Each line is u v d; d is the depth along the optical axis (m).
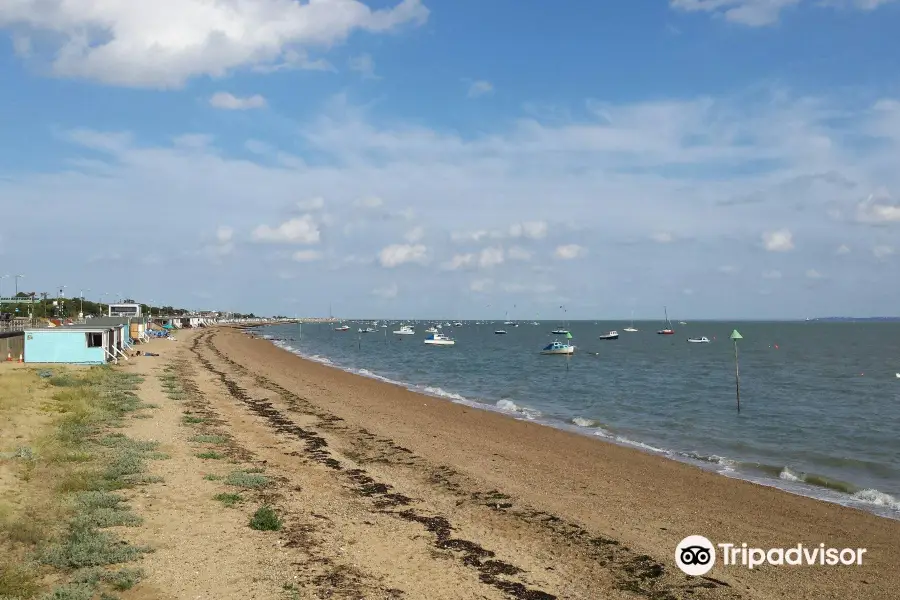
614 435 27.03
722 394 44.19
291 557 10.49
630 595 10.15
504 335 184.38
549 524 13.64
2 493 12.36
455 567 10.71
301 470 17.03
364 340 143.75
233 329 171.62
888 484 19.56
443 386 47.75
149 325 107.62
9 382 28.47
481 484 16.84
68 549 9.91
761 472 20.66
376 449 20.88
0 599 8.02
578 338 158.50
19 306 105.31
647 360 81.06
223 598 8.76
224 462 17.06
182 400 28.97
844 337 167.88
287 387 39.00
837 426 30.97
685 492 17.19
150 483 14.29
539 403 38.47
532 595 9.80
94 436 18.86
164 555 10.16
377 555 10.98
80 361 41.62
